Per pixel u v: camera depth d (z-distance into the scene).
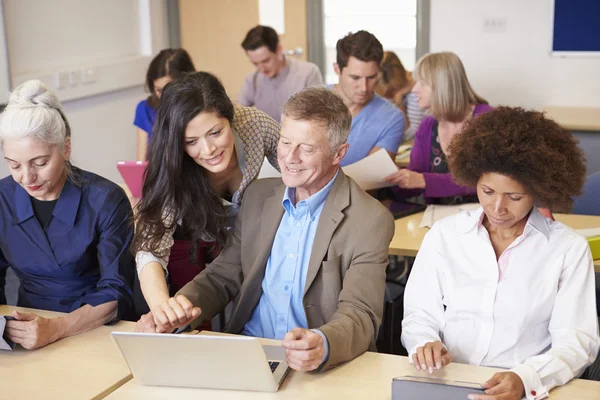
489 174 1.65
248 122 2.22
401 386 1.48
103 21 5.18
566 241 1.70
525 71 5.27
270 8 5.77
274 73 4.42
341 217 1.85
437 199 3.07
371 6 5.60
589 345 1.63
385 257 1.85
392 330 2.69
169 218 2.03
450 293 1.79
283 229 1.93
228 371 1.55
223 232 2.09
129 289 2.04
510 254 1.73
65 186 2.08
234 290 2.06
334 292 1.85
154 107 3.70
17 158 1.91
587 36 5.05
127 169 2.98
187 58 3.67
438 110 3.04
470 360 1.76
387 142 3.21
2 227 2.10
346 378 1.61
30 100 1.94
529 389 1.50
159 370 1.58
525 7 5.15
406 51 5.59
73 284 2.13
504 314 1.72
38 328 1.80
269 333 1.95
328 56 5.82
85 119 5.00
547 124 1.67
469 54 5.37
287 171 1.81
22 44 4.43
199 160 1.99
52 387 1.62
